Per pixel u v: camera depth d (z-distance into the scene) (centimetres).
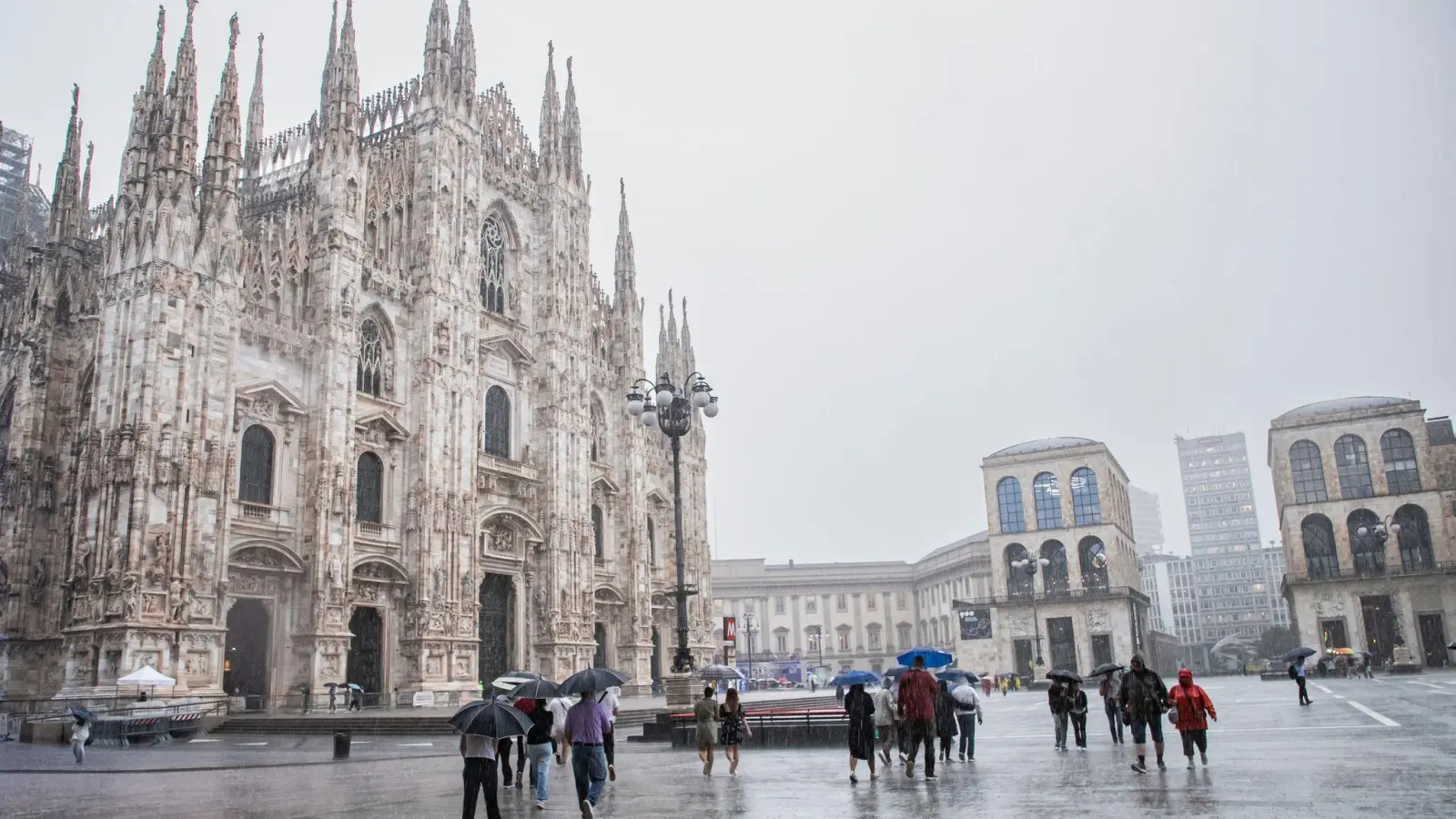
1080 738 3027
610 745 2394
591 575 7312
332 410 5453
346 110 5888
